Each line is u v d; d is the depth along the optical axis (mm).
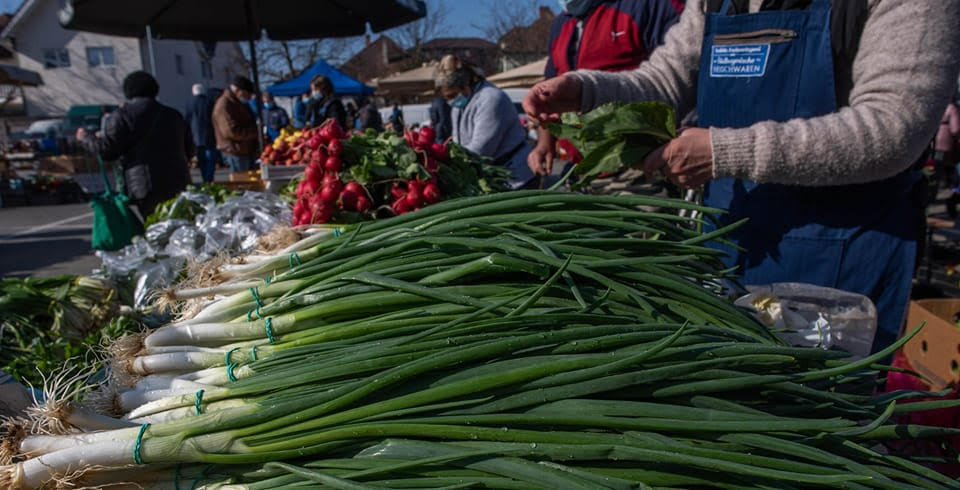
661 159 1563
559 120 1904
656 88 1980
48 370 1945
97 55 27438
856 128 1408
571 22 3666
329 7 5621
